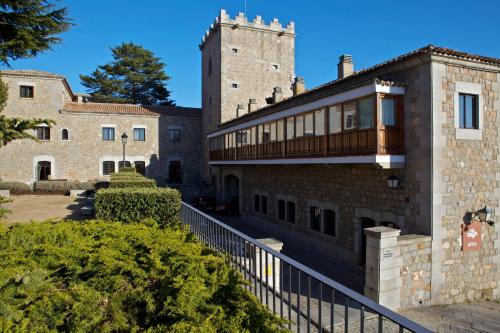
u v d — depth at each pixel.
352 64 15.49
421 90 9.41
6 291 2.69
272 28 29.56
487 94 10.05
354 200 11.88
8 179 27.45
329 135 11.51
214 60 29.27
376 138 9.52
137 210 8.08
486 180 9.96
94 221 5.22
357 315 6.90
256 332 2.36
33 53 7.93
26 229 4.24
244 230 18.47
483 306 9.22
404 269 8.66
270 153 15.55
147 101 48.00
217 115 28.53
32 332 2.35
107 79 45.00
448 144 9.37
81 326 2.50
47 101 28.38
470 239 9.62
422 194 9.34
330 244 13.11
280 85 29.98
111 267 3.13
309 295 3.01
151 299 2.76
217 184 27.25
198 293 2.70
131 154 30.80
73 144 29.06
